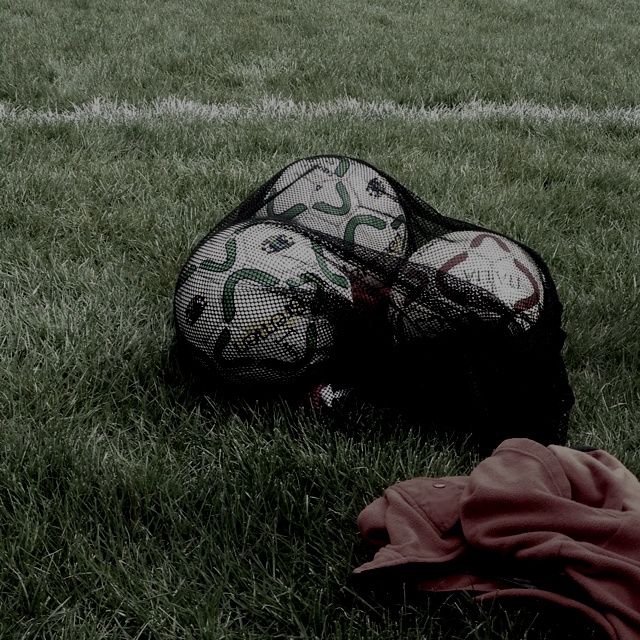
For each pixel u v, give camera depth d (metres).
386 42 7.87
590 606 1.69
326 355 2.51
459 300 2.37
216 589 1.96
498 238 2.67
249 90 6.23
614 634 1.60
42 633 1.85
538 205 4.30
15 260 3.43
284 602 1.94
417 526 1.92
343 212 2.83
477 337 2.37
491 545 1.79
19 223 3.76
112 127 5.04
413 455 2.40
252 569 2.00
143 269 3.45
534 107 6.34
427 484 2.04
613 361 2.99
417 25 8.96
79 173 4.31
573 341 3.02
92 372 2.73
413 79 6.72
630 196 4.51
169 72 6.59
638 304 3.31
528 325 2.41
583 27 9.62
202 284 2.50
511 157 4.97
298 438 2.46
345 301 2.44
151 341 2.90
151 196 4.17
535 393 2.38
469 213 4.14
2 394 2.57
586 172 4.77
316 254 2.49
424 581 1.89
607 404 2.74
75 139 4.79
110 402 2.65
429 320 2.41
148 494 2.19
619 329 3.12
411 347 2.46
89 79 6.07
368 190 2.89
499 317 2.37
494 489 1.83
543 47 8.29
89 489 2.21
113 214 3.86
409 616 1.90
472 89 6.54
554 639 1.84
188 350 2.59
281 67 6.73
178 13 8.73
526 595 1.74
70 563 2.02
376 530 1.97
